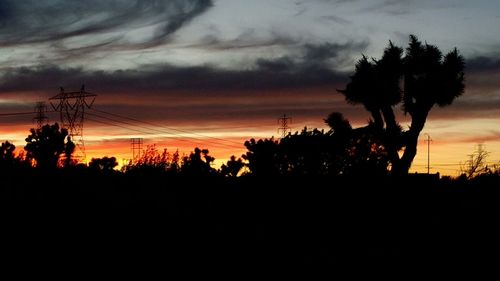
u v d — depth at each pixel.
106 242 19.53
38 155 40.19
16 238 19.06
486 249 21.06
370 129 31.53
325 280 16.06
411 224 26.44
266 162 32.28
